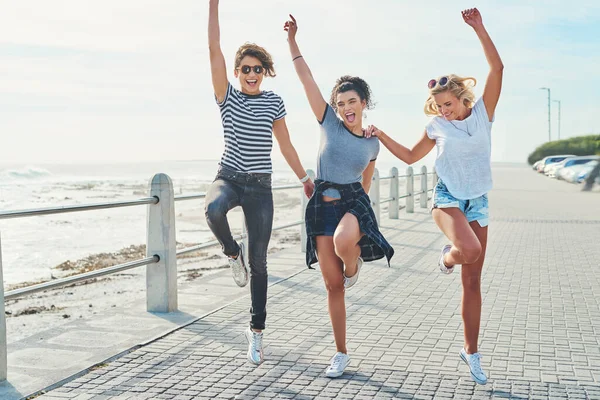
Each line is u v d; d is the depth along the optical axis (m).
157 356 5.00
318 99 4.57
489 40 4.35
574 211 19.67
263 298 4.69
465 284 4.43
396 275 8.55
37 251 12.88
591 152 73.12
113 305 7.93
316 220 4.51
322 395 4.13
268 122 4.61
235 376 4.52
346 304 6.79
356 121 4.50
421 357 4.93
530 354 5.03
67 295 8.59
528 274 8.63
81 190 37.41
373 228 4.43
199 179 60.56
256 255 4.64
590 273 8.71
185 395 4.16
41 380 4.44
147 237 6.46
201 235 15.65
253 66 4.64
